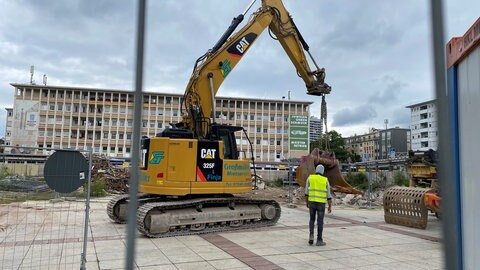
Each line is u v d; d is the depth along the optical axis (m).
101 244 8.39
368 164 19.06
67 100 77.56
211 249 8.07
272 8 12.30
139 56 1.95
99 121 78.12
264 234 9.91
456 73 4.16
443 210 1.64
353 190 13.81
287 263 6.98
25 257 7.18
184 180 9.78
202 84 10.97
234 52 11.45
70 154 5.83
